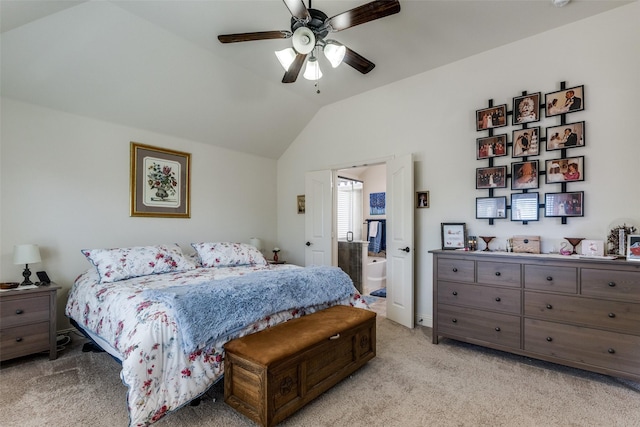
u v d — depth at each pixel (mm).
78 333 2992
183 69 3135
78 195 3070
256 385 1667
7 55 2424
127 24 2551
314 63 2434
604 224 2477
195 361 1774
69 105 2959
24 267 2760
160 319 1735
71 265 3023
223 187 4355
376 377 2268
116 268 2697
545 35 2756
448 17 2529
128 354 1612
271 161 5051
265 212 4949
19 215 2748
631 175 2387
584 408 1881
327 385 1991
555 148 2688
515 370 2377
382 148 3822
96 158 3188
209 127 3945
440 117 3361
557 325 2312
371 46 2949
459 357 2619
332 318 2301
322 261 4395
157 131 3639
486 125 3043
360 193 6812
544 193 2746
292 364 1752
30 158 2803
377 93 3871
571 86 2635
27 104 2785
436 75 3389
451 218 3277
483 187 3041
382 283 5750
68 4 2242
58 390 2053
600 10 2473
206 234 4145
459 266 2791
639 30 2371
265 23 2607
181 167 3887
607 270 2125
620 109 2434
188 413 1827
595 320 2168
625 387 2121
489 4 2373
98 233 3195
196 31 2719
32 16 2209
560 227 2666
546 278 2357
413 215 3398
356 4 2350
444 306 2873
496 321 2586
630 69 2402
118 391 2041
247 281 2248
